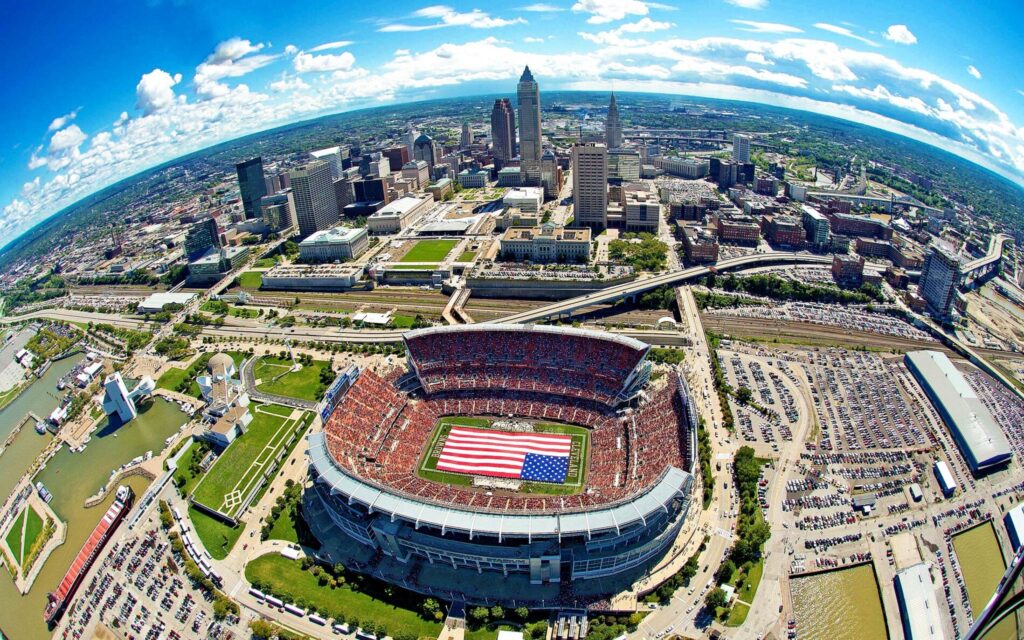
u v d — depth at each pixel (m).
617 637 180.25
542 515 197.62
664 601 191.12
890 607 188.38
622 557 196.50
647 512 194.50
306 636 186.50
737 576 198.25
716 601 186.25
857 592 194.75
